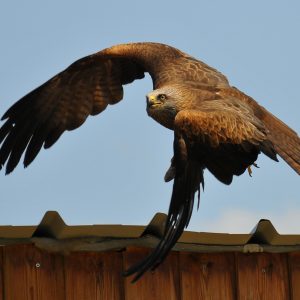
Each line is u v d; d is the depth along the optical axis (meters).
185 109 11.84
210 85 12.55
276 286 10.86
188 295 10.59
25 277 10.16
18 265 10.17
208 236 10.52
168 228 10.37
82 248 10.25
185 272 10.62
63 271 10.25
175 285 10.56
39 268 10.20
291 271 10.94
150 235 10.41
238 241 10.62
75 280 10.27
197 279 10.64
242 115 11.51
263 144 11.21
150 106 12.29
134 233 10.29
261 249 10.71
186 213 10.85
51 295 10.19
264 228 10.47
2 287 10.12
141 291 10.44
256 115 12.05
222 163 11.29
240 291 10.74
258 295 10.79
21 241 10.12
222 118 11.37
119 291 10.38
